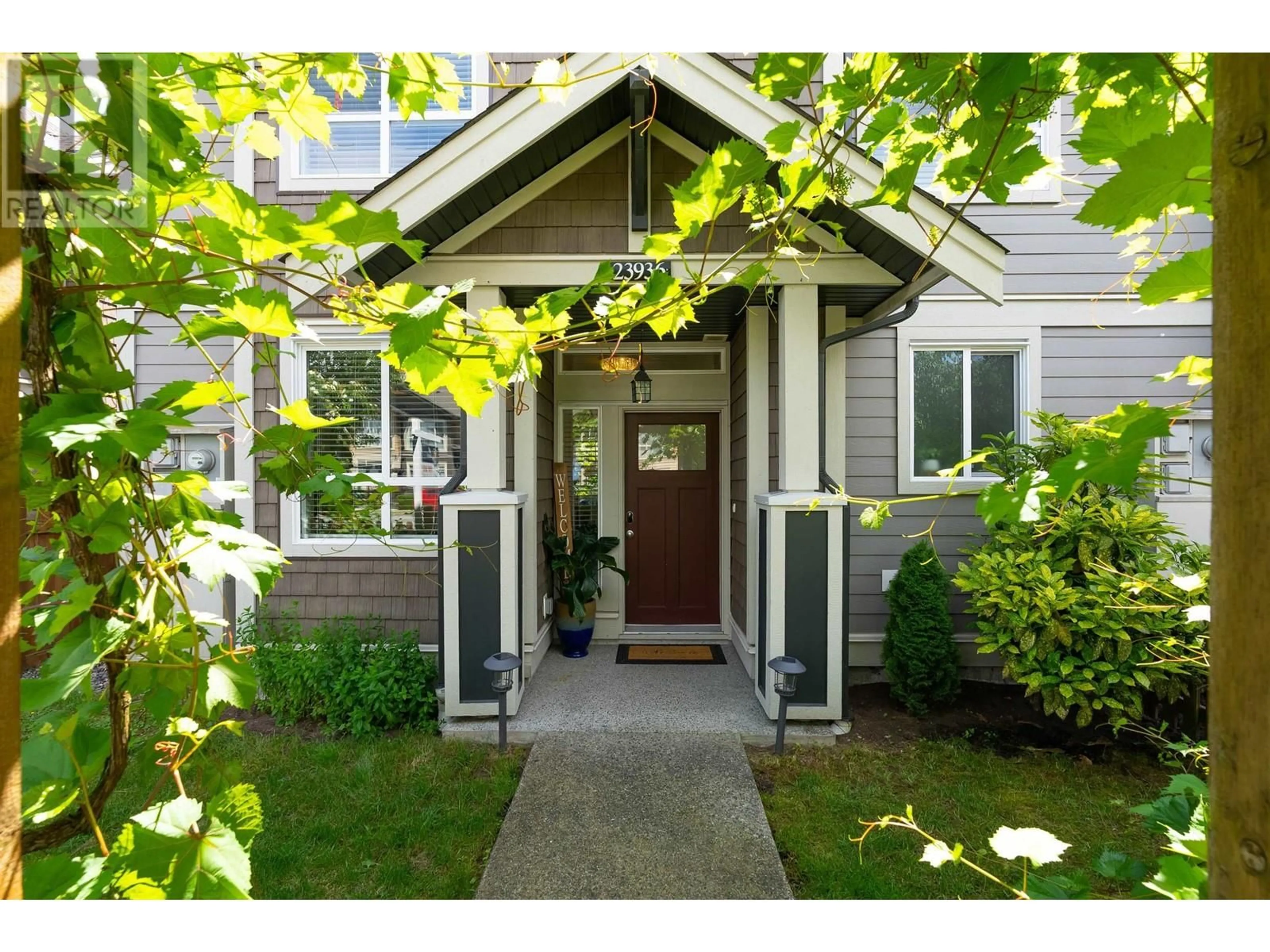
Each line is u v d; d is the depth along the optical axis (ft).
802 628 11.75
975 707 13.26
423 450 15.05
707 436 18.15
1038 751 11.25
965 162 4.29
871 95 4.37
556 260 12.05
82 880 2.56
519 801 9.12
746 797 9.23
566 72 4.49
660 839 8.22
